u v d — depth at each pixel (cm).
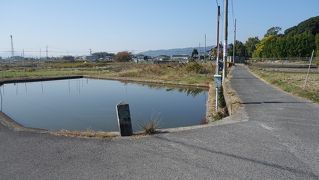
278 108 1357
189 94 3034
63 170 650
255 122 1081
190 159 705
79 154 751
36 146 820
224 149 775
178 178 598
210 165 665
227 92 1997
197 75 4731
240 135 908
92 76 5338
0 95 3070
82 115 1930
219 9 2922
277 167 650
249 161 687
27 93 3225
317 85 2266
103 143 841
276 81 2597
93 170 647
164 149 782
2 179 607
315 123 1056
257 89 2172
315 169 638
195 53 12550
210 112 1673
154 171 636
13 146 821
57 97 2869
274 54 9156
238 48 12650
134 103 2436
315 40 7919
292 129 974
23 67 7919
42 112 2048
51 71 6334
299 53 8481
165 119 1769
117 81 4759
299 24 12581
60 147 809
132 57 13650
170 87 3750
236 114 1237
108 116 1888
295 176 603
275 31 13500
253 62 8881
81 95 3006
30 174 630
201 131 961
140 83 4362
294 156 718
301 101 1547
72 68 7469
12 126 1100
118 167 662
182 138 883
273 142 832
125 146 812
